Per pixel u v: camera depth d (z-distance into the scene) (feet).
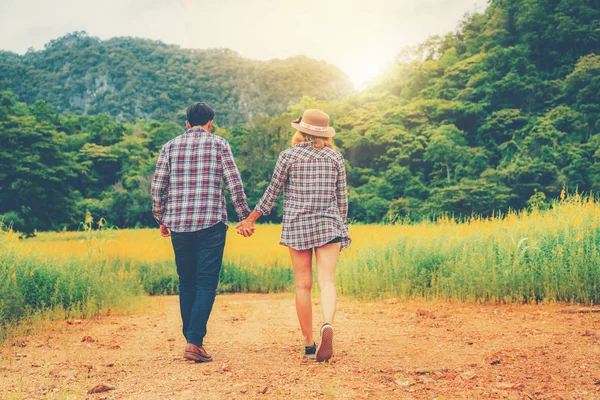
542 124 240.12
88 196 284.82
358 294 28.02
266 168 276.21
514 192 211.82
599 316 18.21
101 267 30.17
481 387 10.51
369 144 288.71
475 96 304.91
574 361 12.23
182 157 14.07
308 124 13.70
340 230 13.46
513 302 22.38
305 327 13.39
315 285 31.86
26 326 19.04
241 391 10.62
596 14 313.53
